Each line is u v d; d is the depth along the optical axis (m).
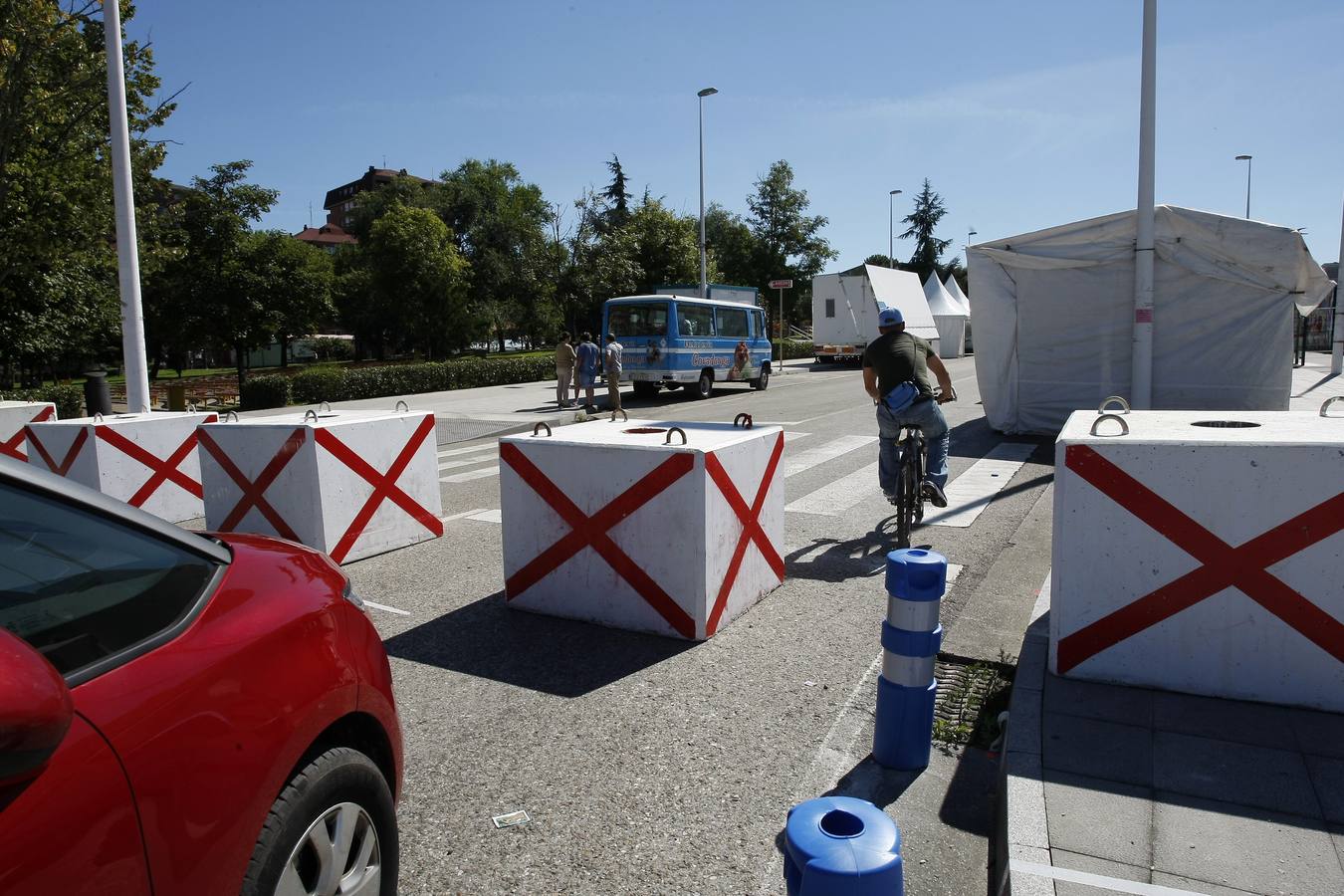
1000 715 3.74
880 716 3.40
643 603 4.80
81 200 13.60
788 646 4.61
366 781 2.28
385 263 38.94
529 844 2.93
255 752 1.91
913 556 3.37
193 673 1.86
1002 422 12.18
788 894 1.78
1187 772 3.01
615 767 3.42
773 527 5.45
